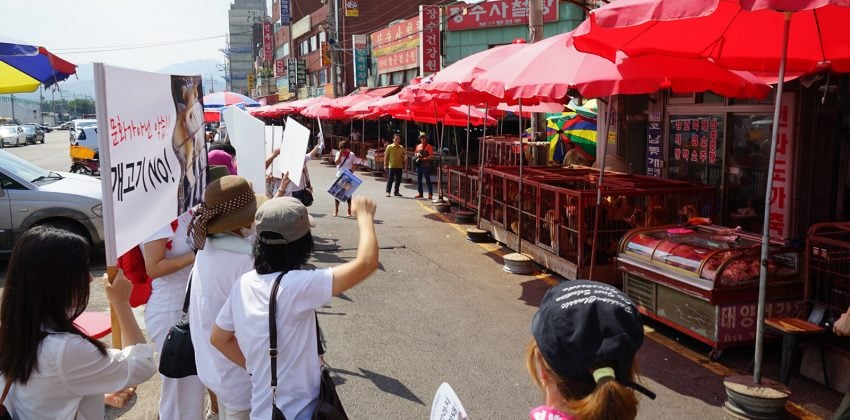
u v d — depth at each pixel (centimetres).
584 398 147
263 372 261
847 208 775
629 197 760
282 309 255
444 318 680
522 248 939
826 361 504
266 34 6756
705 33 524
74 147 2089
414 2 3753
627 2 403
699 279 550
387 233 1168
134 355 259
